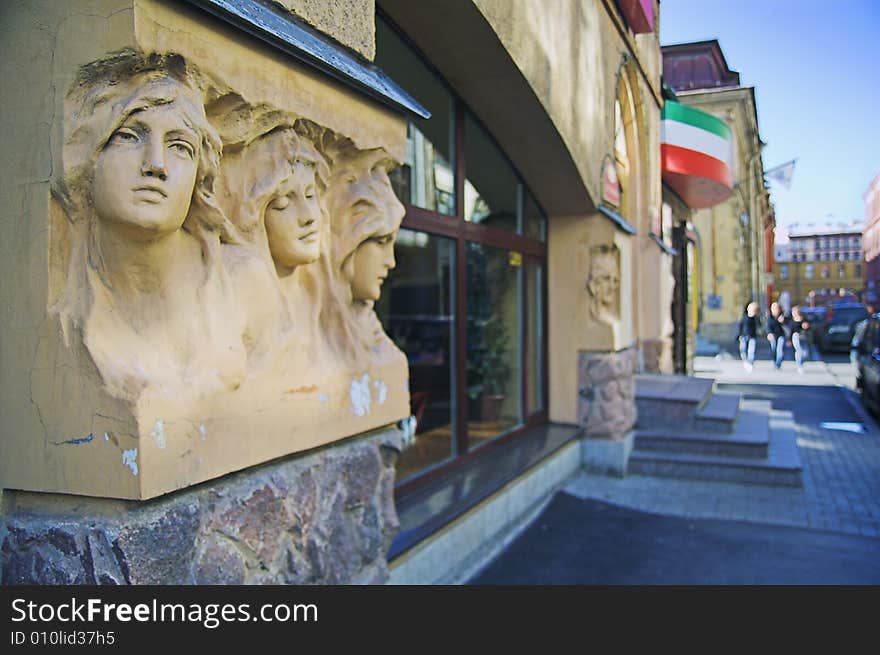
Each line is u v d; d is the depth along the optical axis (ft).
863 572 13.61
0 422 5.60
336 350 7.84
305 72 6.81
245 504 6.25
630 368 22.06
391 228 8.23
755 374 54.24
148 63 5.16
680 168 35.14
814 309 107.86
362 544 8.06
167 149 5.15
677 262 44.32
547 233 21.57
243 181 6.43
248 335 6.44
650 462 21.12
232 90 5.90
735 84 79.41
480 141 17.20
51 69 5.27
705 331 81.35
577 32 17.97
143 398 5.08
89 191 5.16
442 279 17.33
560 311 21.49
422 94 14.52
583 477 20.75
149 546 5.23
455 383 16.35
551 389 21.68
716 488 19.89
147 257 5.35
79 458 5.23
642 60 27.71
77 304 5.23
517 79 14.69
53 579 5.27
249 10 6.08
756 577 13.32
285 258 6.94
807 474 21.75
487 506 14.30
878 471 22.12
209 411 5.72
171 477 5.31
